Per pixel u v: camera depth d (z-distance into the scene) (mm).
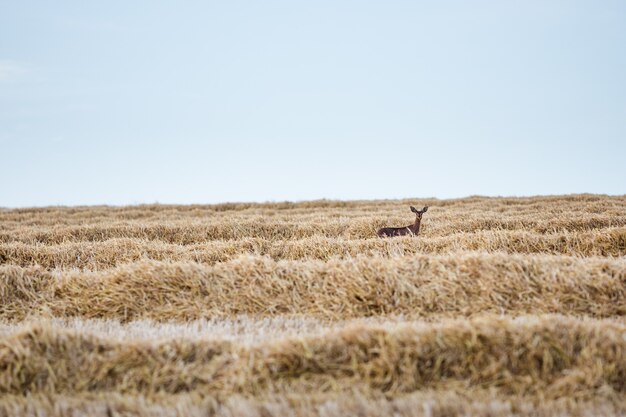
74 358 21828
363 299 31766
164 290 33750
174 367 21203
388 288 32062
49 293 34531
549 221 61000
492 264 33188
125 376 20938
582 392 19094
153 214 97875
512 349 21031
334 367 20859
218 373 21016
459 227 64438
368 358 21109
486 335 21531
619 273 31344
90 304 33406
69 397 19766
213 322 30156
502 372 20312
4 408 18859
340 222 69500
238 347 22234
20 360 21359
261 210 99250
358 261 34719
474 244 46094
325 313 31109
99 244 50250
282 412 17906
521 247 45562
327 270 34281
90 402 19141
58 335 22797
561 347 21016
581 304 30047
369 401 18734
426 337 21531
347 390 19688
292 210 98375
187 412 18109
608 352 20531
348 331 22312
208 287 33656
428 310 30875
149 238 65812
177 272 34688
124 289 33781
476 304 30812
